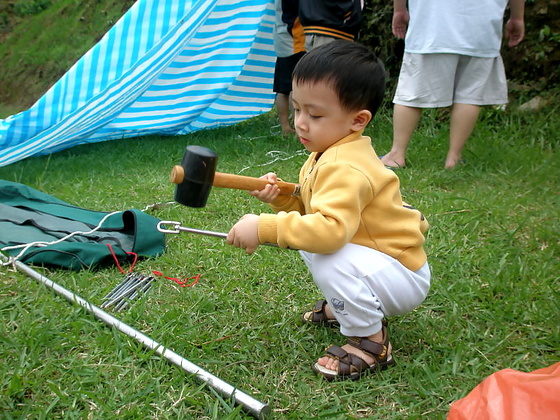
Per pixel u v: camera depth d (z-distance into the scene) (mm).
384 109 5375
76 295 2133
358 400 1638
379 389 1676
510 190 3393
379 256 1664
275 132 5074
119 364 1740
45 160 4305
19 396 1594
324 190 1602
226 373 1756
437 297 2205
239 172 3914
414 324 2035
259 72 5109
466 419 1312
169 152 4457
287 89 4715
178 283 2330
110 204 3307
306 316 2051
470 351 1854
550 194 3309
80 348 1838
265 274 2400
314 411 1580
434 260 2500
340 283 1649
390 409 1605
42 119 3725
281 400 1627
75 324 1927
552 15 4801
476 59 3617
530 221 2938
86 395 1603
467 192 3375
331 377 1717
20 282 2283
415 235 1691
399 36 4312
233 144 4672
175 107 4871
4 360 1751
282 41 4598
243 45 4742
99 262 2473
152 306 2148
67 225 2873
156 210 3168
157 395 1607
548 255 2529
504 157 3865
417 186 3480
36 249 2471
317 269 1682
